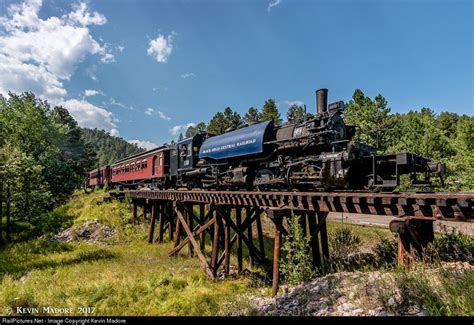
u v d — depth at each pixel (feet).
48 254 48.32
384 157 22.90
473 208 15.12
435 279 17.22
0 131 88.84
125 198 68.90
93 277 34.76
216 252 34.63
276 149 33.09
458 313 14.15
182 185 57.98
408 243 19.94
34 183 66.18
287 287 26.86
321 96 32.22
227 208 36.11
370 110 100.48
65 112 165.48
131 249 50.01
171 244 52.37
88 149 171.63
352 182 25.75
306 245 27.45
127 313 25.40
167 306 26.37
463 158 66.74
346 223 59.57
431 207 16.90
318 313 18.49
